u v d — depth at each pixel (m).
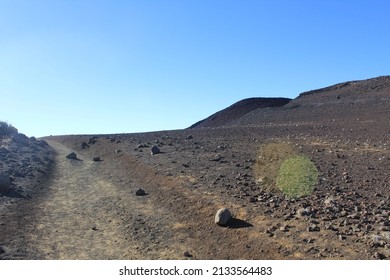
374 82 64.12
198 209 13.38
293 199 13.17
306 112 56.19
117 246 11.49
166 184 17.02
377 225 10.38
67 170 23.95
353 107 50.78
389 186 14.05
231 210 12.61
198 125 89.31
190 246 11.07
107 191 17.97
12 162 24.27
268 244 9.97
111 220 13.82
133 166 22.11
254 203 13.05
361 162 18.38
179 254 10.59
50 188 18.80
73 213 14.76
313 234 10.16
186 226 12.49
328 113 50.66
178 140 31.89
